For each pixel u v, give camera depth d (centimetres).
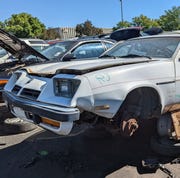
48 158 487
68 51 773
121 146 516
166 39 516
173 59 474
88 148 515
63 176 435
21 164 474
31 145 540
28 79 475
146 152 490
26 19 3862
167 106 464
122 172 436
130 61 449
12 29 3694
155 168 436
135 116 433
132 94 434
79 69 404
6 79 707
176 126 470
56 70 440
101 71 409
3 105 702
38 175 441
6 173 451
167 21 3925
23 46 716
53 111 398
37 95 435
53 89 417
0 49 1102
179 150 464
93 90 395
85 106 393
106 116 409
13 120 608
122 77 416
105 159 476
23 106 442
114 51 570
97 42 831
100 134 542
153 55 503
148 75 437
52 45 846
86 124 433
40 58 739
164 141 475
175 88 466
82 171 444
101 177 427
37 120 431
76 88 392
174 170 435
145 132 533
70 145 532
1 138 578
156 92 447
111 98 405
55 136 574
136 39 567
